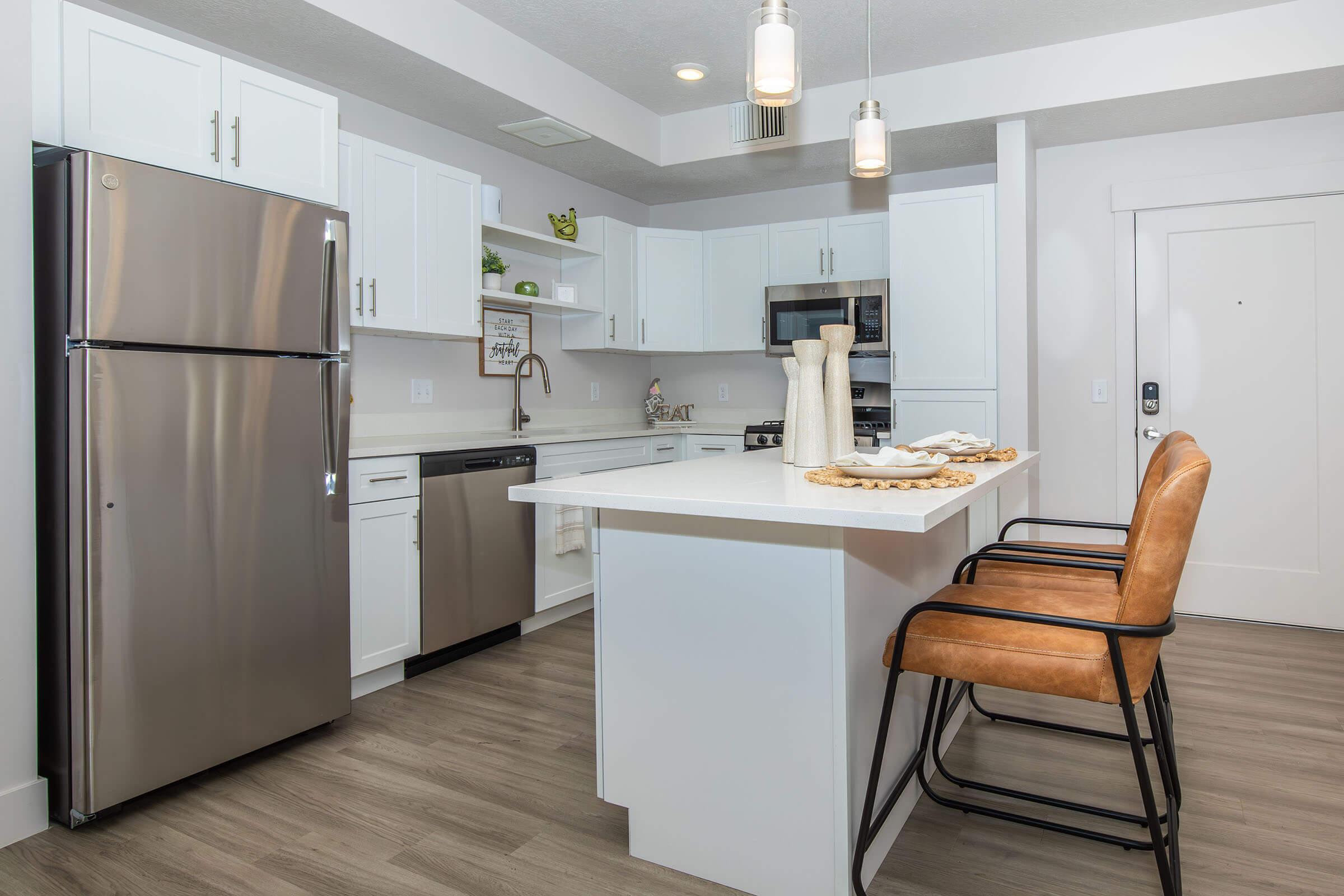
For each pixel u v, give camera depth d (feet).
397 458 9.27
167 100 6.90
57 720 6.26
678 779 5.62
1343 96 10.69
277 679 7.41
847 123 12.32
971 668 4.88
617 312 14.47
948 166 13.91
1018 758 7.41
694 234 15.33
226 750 7.01
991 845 5.94
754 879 5.36
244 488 7.07
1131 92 10.62
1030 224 12.21
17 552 6.07
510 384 13.53
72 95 6.28
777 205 15.69
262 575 7.26
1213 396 12.07
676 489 5.38
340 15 8.49
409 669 9.66
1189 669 9.82
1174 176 12.16
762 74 5.71
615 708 5.88
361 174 9.48
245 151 7.52
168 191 6.44
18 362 6.05
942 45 10.98
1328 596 11.51
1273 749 7.46
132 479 6.28
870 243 13.93
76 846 5.96
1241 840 5.92
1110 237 12.55
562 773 7.13
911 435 12.62
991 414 12.07
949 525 8.13
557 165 13.84
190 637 6.72
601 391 15.78
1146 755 7.39
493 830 6.19
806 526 5.04
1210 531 12.20
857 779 5.21
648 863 5.76
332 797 6.70
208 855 5.84
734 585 5.33
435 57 9.59
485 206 11.73
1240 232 11.80
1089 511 12.84
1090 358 12.73
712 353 16.51
